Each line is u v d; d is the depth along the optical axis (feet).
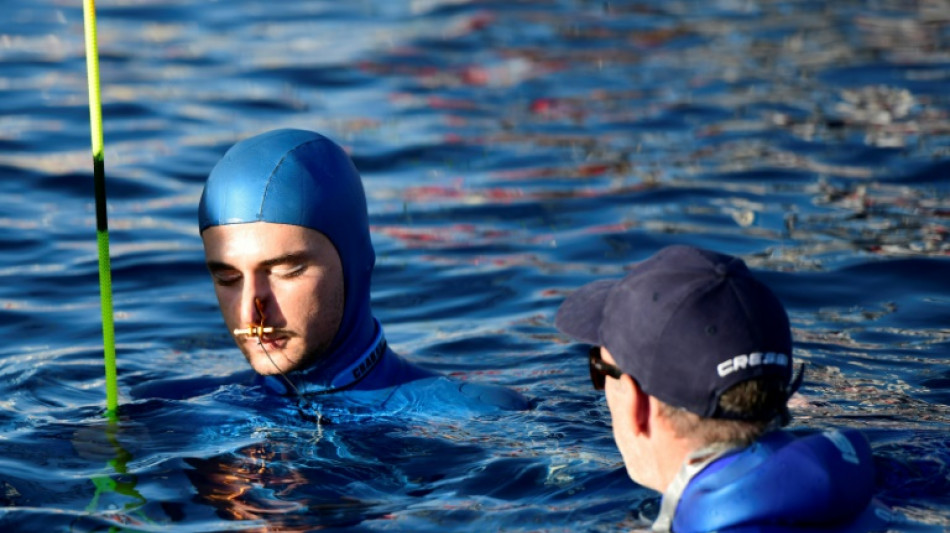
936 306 67.21
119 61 140.56
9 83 127.85
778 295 69.72
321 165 48.52
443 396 51.90
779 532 34.45
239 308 47.93
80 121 114.01
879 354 60.13
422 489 43.70
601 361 37.14
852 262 74.54
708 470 35.17
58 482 44.24
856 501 36.11
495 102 125.18
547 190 94.53
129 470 45.32
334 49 149.28
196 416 50.67
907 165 96.53
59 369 59.72
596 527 39.27
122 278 75.15
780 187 92.43
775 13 166.61
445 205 91.30
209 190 47.98
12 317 68.23
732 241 80.12
